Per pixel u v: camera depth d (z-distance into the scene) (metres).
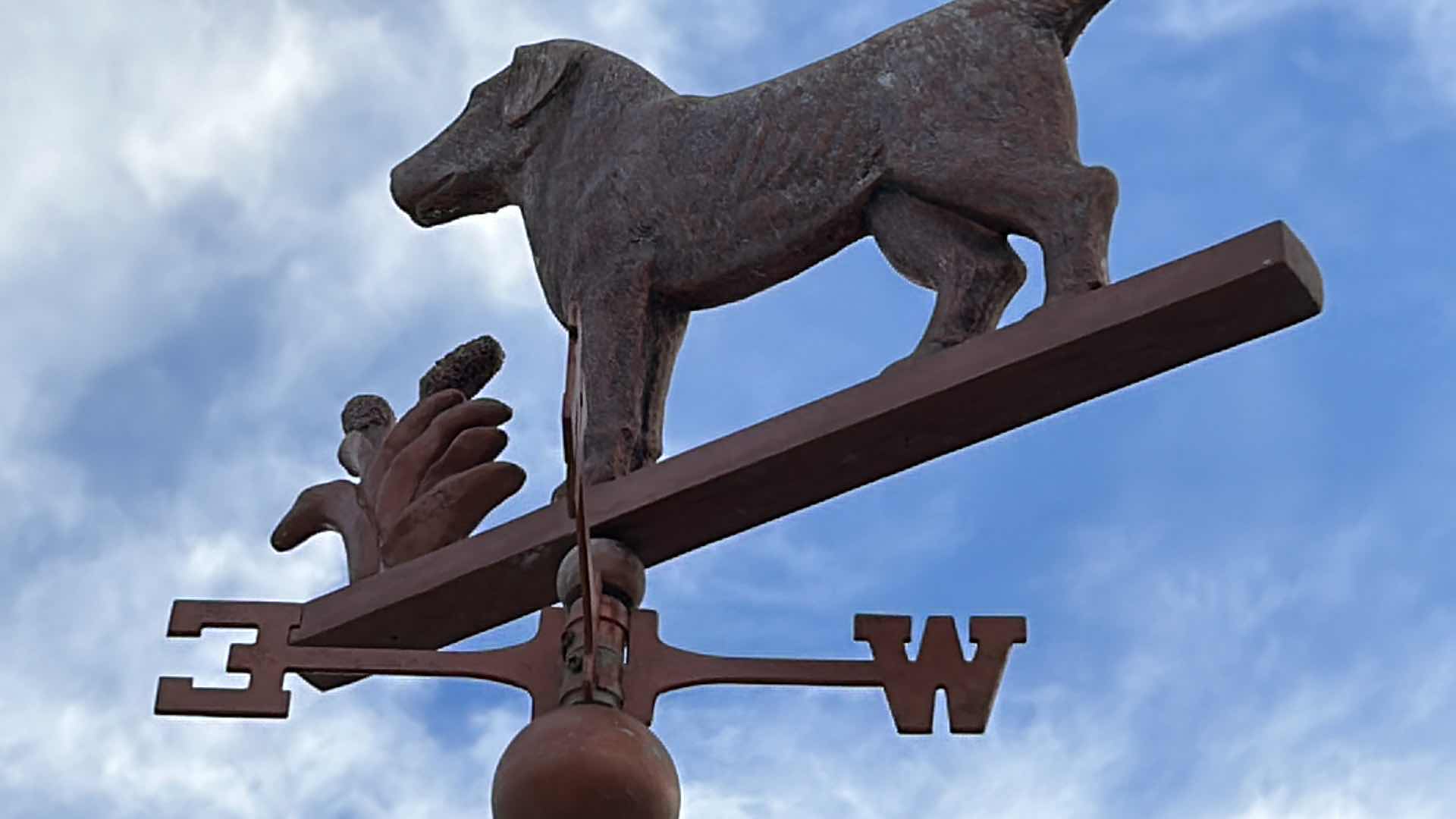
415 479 5.13
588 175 5.25
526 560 4.78
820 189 4.92
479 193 5.57
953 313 4.74
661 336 5.13
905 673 4.54
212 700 4.65
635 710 4.40
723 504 4.64
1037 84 4.84
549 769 4.12
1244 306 4.31
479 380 5.42
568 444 3.73
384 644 4.90
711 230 5.04
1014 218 4.70
